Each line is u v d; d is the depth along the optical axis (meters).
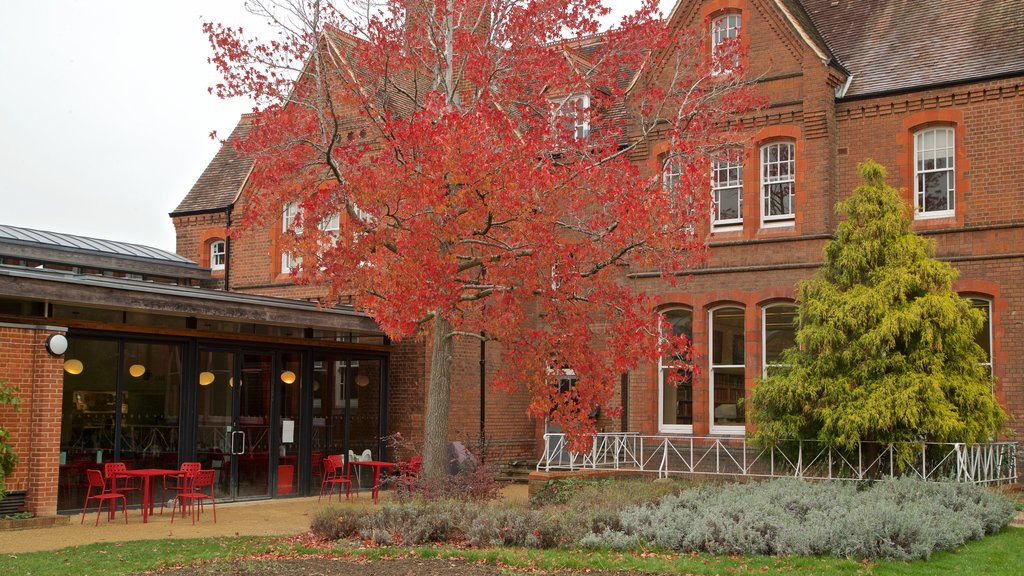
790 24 22.78
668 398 24.38
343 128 22.39
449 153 14.00
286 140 17.69
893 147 21.95
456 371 24.41
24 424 16.64
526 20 17.59
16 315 16.83
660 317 16.41
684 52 18.83
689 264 16.17
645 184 15.81
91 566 11.80
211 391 20.02
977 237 20.80
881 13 24.25
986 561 11.61
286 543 13.80
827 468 18.05
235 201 29.05
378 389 23.91
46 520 16.12
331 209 17.17
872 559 11.74
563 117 17.58
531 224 14.45
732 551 12.36
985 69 21.11
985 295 20.70
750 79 22.95
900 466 16.70
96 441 17.98
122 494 17.33
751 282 22.94
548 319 16.23
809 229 22.36
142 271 27.53
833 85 22.47
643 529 13.21
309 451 21.92
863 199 18.17
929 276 17.45
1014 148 20.59
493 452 25.25
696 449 23.14
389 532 13.76
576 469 22.16
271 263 27.94
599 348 23.11
